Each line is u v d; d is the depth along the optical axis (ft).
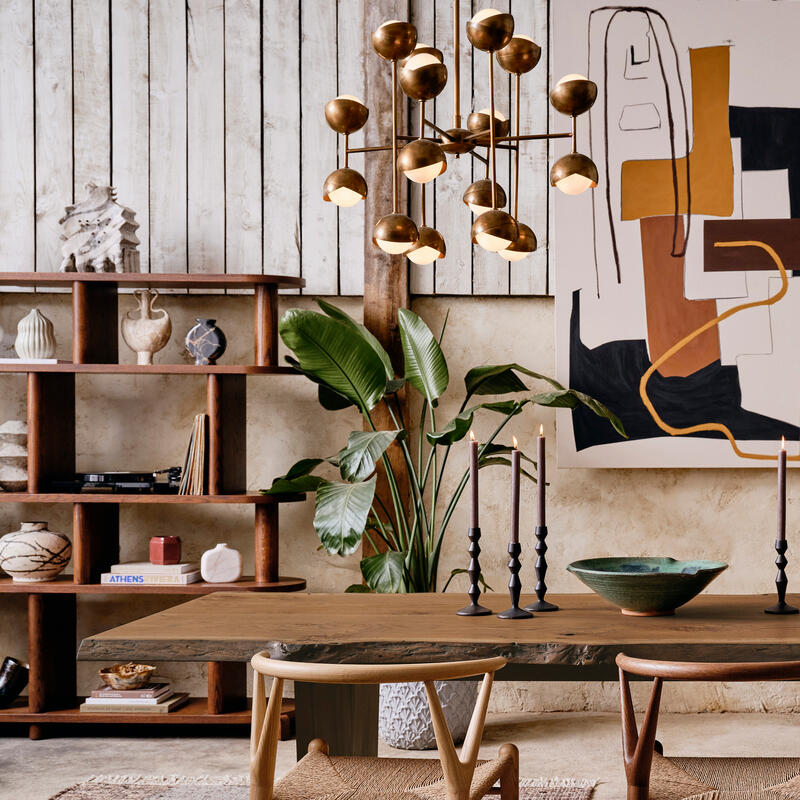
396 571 10.67
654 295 12.73
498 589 12.91
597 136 12.87
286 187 13.02
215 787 9.64
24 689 12.77
